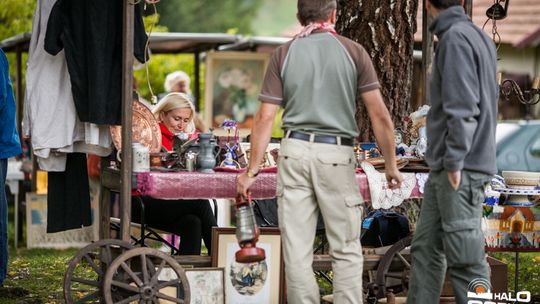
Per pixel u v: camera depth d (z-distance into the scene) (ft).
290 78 27.25
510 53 72.69
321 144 27.02
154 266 29.96
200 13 135.13
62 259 50.08
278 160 27.71
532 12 73.41
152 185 30.53
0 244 37.01
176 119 37.68
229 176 31.24
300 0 27.91
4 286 40.63
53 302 37.47
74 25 32.94
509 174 33.96
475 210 27.22
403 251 32.53
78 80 32.96
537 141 69.46
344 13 41.75
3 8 86.74
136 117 35.22
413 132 34.73
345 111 27.30
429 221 28.22
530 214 33.12
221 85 69.36
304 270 27.27
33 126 33.58
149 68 85.56
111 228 37.27
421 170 33.06
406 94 41.81
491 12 37.65
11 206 68.33
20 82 63.87
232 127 35.29
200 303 30.83
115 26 33.04
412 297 28.66
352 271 27.53
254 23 138.00
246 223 28.14
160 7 134.00
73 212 35.60
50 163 34.78
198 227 35.70
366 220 34.65
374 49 41.29
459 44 26.25
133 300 29.30
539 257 49.01
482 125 26.81
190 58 86.58
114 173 33.14
